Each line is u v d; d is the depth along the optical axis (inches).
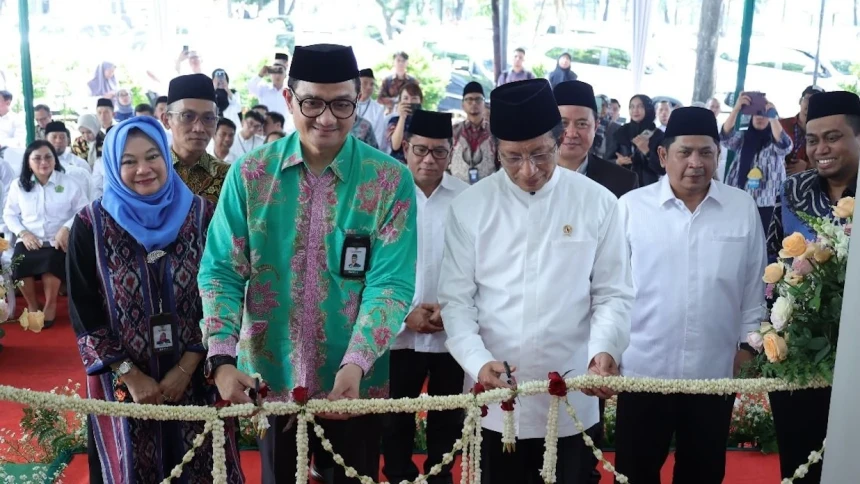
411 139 159.5
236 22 436.8
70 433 181.6
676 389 99.8
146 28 427.2
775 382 101.0
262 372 110.3
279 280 108.3
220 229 106.6
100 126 401.7
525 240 113.1
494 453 116.1
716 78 439.2
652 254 133.7
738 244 132.3
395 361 162.2
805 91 333.4
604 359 106.1
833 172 135.6
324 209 107.1
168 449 116.6
